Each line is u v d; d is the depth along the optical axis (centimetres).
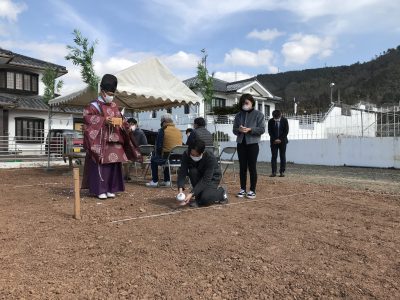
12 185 739
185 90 875
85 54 1116
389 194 621
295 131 2575
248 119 559
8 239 343
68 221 410
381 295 234
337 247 326
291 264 285
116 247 322
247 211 467
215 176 514
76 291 238
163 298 230
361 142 1287
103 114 557
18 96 2100
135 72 784
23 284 247
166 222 407
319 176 945
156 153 702
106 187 564
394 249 321
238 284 250
